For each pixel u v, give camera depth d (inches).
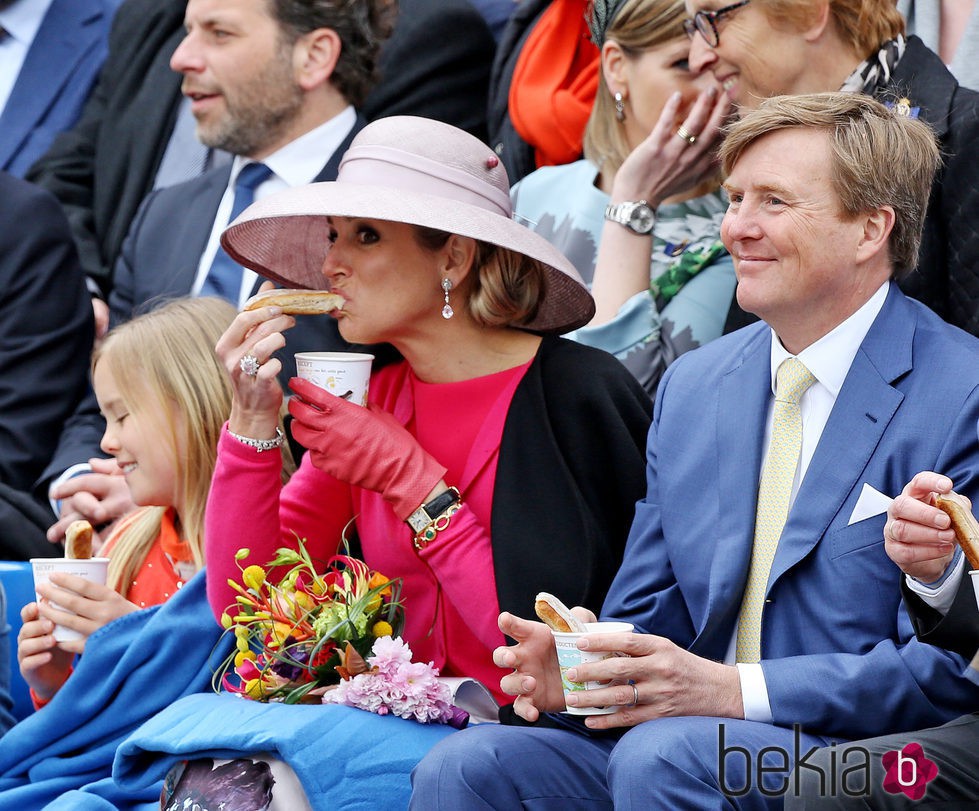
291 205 510.9
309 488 547.8
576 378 533.3
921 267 551.5
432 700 480.1
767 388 470.0
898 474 432.1
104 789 545.0
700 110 619.5
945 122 553.9
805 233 436.8
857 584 430.3
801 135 440.8
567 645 429.7
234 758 471.5
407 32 837.8
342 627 488.1
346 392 510.9
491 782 431.5
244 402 522.3
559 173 705.6
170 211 805.2
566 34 764.6
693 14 589.3
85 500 692.7
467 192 525.7
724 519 460.4
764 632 444.1
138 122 879.1
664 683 419.5
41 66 948.6
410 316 525.0
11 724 624.4
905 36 593.0
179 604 561.3
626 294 627.5
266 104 762.8
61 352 787.4
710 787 402.3
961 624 400.5
